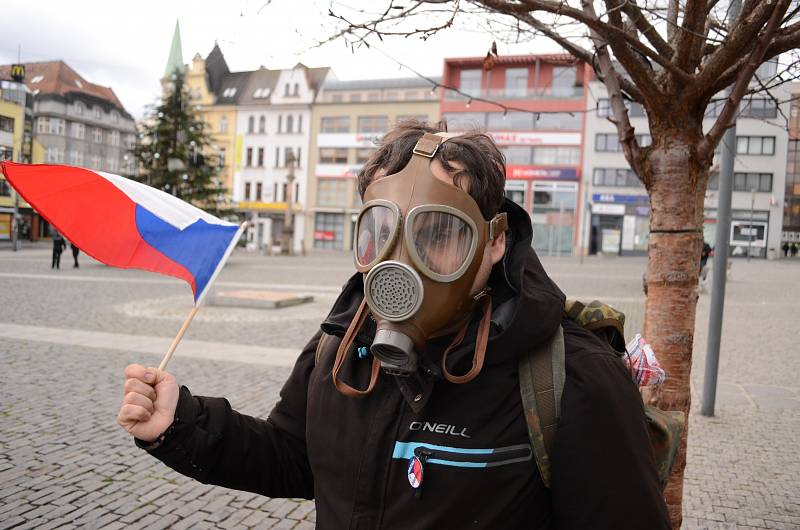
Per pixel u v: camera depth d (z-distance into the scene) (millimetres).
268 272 23359
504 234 1151
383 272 976
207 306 12875
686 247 2457
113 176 1578
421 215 994
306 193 52500
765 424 5523
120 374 6637
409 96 52625
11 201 46656
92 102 63344
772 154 44625
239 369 7164
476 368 1026
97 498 3693
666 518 1044
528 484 1046
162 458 1228
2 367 6754
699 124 2447
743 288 19391
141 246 1561
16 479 3893
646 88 2375
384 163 1150
